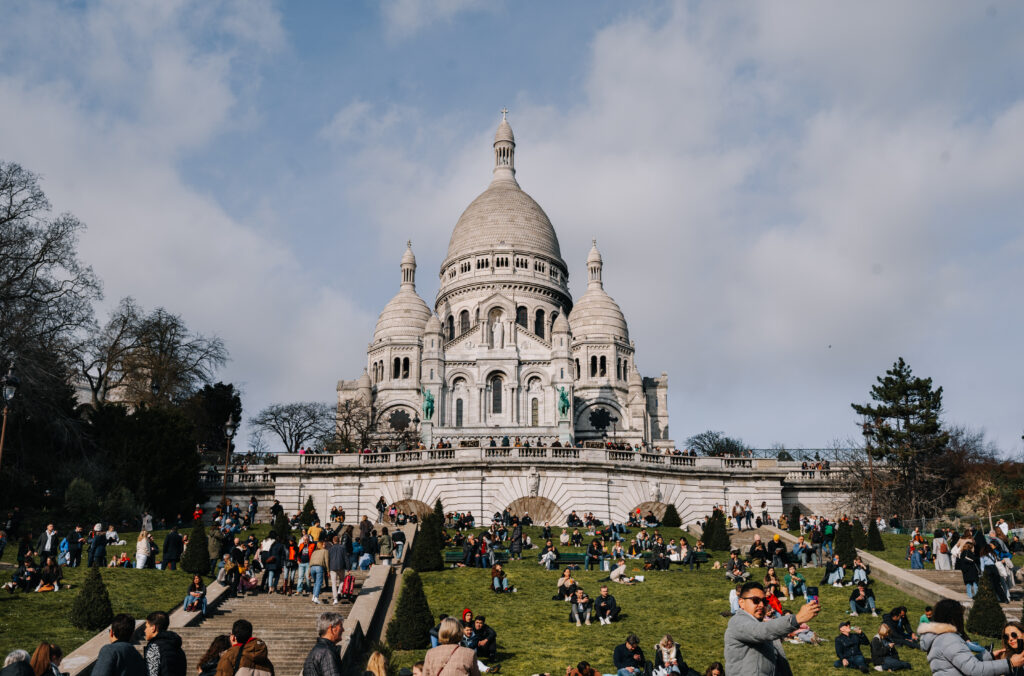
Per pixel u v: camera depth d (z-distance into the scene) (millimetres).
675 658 24625
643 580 40625
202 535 38781
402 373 132000
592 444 73250
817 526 50500
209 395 98250
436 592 37594
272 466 66375
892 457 69625
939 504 68812
